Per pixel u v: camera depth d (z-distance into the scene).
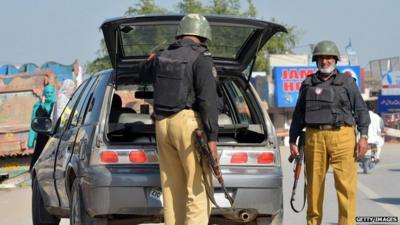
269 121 7.91
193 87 6.87
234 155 7.51
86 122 7.93
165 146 7.01
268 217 7.72
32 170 10.26
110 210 7.27
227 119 8.32
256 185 7.46
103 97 7.73
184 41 6.96
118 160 7.35
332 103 8.41
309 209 8.71
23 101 18.47
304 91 8.58
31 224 11.23
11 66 24.50
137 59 8.16
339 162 8.49
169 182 7.09
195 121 6.85
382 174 20.84
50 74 18.84
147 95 8.43
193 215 6.90
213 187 7.26
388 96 50.62
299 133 8.72
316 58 8.59
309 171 8.62
